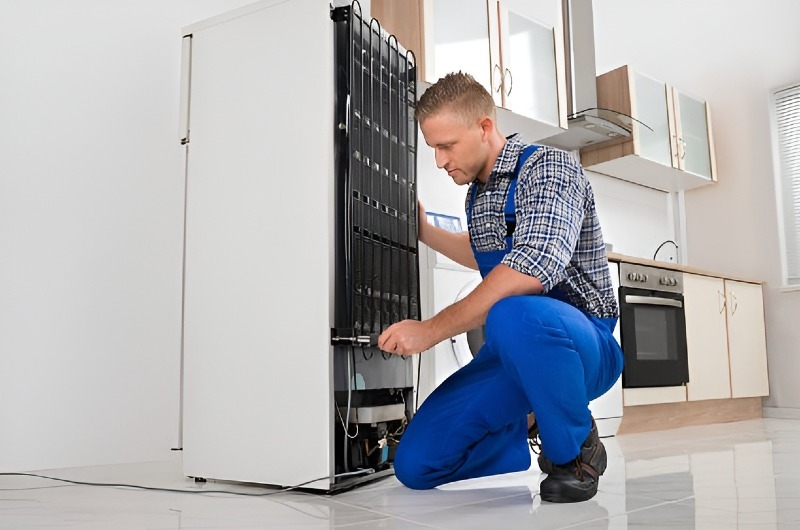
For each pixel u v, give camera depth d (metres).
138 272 2.48
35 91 2.31
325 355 1.63
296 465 1.64
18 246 2.24
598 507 1.39
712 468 2.02
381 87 1.88
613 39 4.92
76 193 2.37
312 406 1.63
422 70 2.85
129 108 2.52
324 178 1.68
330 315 1.64
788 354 4.33
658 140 4.23
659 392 3.49
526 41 3.37
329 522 1.27
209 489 1.70
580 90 4.11
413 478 1.63
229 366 1.77
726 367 4.01
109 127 2.46
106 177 2.44
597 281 1.58
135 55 2.55
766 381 4.33
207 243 1.85
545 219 1.44
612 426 3.15
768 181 4.47
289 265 1.71
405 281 1.94
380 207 1.83
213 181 1.86
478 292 1.43
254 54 1.83
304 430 1.64
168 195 2.59
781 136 4.44
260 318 1.74
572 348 1.40
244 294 1.77
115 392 2.39
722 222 4.68
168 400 2.51
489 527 1.20
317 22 1.75
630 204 4.59
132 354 2.44
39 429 2.22
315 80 1.73
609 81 4.15
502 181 1.57
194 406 1.82
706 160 4.62
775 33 4.48
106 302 2.40
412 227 2.00
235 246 1.80
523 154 1.55
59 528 1.23
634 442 2.88
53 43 2.36
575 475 1.45
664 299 3.52
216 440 1.77
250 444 1.72
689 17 4.91
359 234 1.71
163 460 2.47
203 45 1.93
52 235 2.30
